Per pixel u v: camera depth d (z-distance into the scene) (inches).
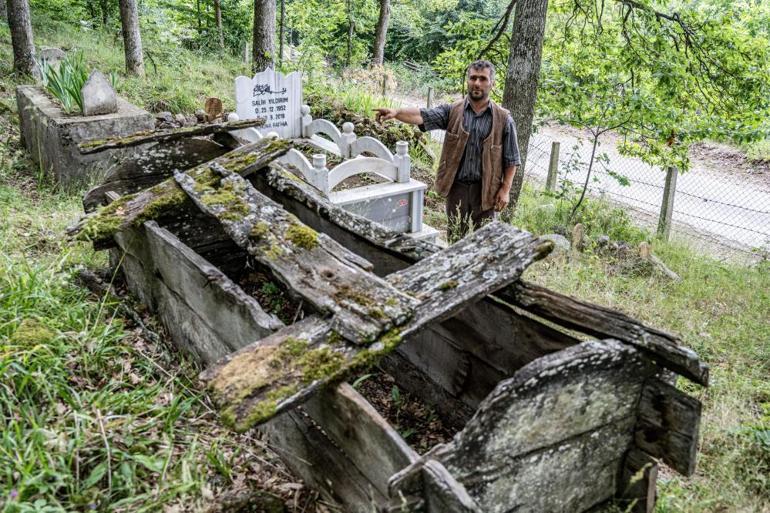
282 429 104.4
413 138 365.1
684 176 469.1
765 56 283.0
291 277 106.8
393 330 91.1
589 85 300.2
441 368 126.1
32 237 188.5
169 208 147.2
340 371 87.0
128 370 126.7
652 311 192.5
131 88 392.8
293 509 96.9
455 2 778.8
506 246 101.5
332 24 676.7
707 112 298.7
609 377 86.6
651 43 295.1
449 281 98.2
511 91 248.8
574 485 91.0
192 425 113.0
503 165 191.5
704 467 118.0
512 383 78.3
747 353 169.2
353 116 372.5
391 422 125.9
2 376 107.5
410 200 229.9
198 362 131.6
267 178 163.2
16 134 307.7
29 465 87.8
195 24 679.7
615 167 489.7
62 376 112.6
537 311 100.5
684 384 148.0
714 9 311.4
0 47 438.6
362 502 87.9
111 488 92.8
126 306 152.0
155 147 178.5
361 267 106.5
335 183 214.2
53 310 136.8
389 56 909.2
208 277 117.4
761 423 131.5
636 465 94.0
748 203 409.7
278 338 94.0
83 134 241.4
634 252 252.8
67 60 275.9
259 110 277.3
